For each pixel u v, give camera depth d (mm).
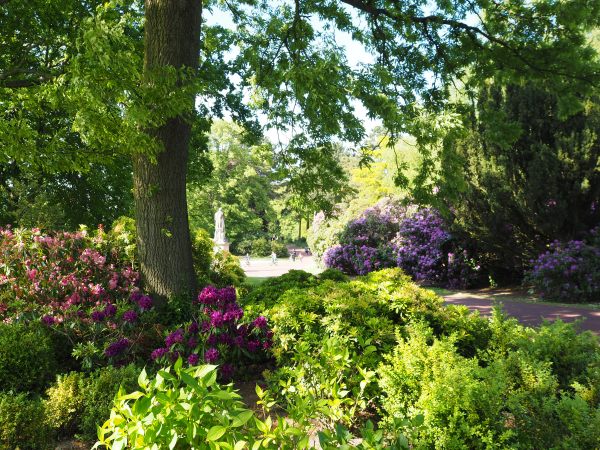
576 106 8766
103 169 12836
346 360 3043
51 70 9273
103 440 1936
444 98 9969
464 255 13648
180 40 6133
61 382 3566
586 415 2164
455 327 4070
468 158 11383
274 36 10328
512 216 11164
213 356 4176
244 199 46281
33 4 9516
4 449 2836
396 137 7715
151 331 4988
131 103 5406
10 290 5488
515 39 9195
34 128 11203
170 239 6172
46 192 12438
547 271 10398
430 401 2455
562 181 10266
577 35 8641
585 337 3430
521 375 2695
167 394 1871
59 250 5957
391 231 16859
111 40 5320
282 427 1899
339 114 7863
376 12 9102
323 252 20078
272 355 4773
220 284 8484
